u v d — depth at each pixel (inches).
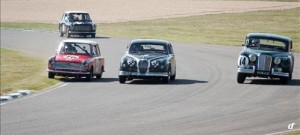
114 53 4544.8
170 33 6668.3
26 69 3663.9
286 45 2842.0
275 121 1802.4
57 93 2453.2
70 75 2923.2
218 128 1685.5
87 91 2517.2
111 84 2775.6
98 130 1654.8
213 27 7111.2
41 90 2583.7
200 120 1820.9
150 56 2802.7
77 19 6048.2
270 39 2854.3
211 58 4188.0
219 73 3294.8
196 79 2987.2
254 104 2154.3
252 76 2792.8
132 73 2785.4
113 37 6117.1
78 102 2196.1
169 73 2817.4
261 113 1956.2
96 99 2274.9
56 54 2982.3
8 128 1689.2
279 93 2456.9
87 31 6013.8
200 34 6505.9
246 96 2369.6
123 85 2733.8
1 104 2154.3
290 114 1935.3
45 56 4515.3
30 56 4532.5
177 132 1625.2
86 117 1873.8
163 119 1836.9
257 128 1685.5
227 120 1820.9
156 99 2276.1
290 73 2844.5
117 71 3437.5
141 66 2780.5
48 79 2928.2
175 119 1839.3
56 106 2101.4
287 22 7283.5
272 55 2770.7
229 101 2229.3
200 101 2226.9
